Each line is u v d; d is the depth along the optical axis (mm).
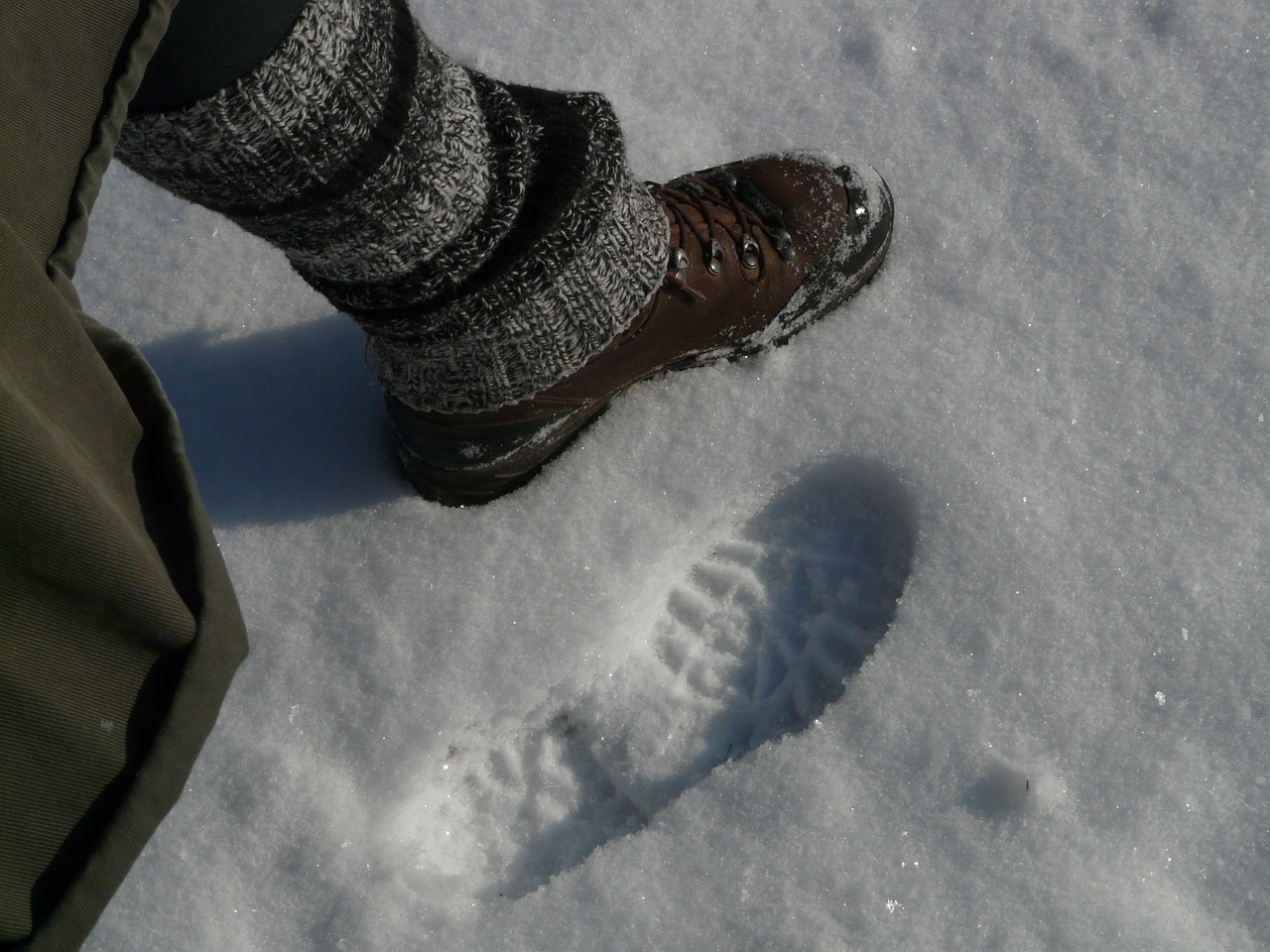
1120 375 869
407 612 862
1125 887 774
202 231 962
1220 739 793
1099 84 932
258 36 631
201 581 604
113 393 590
